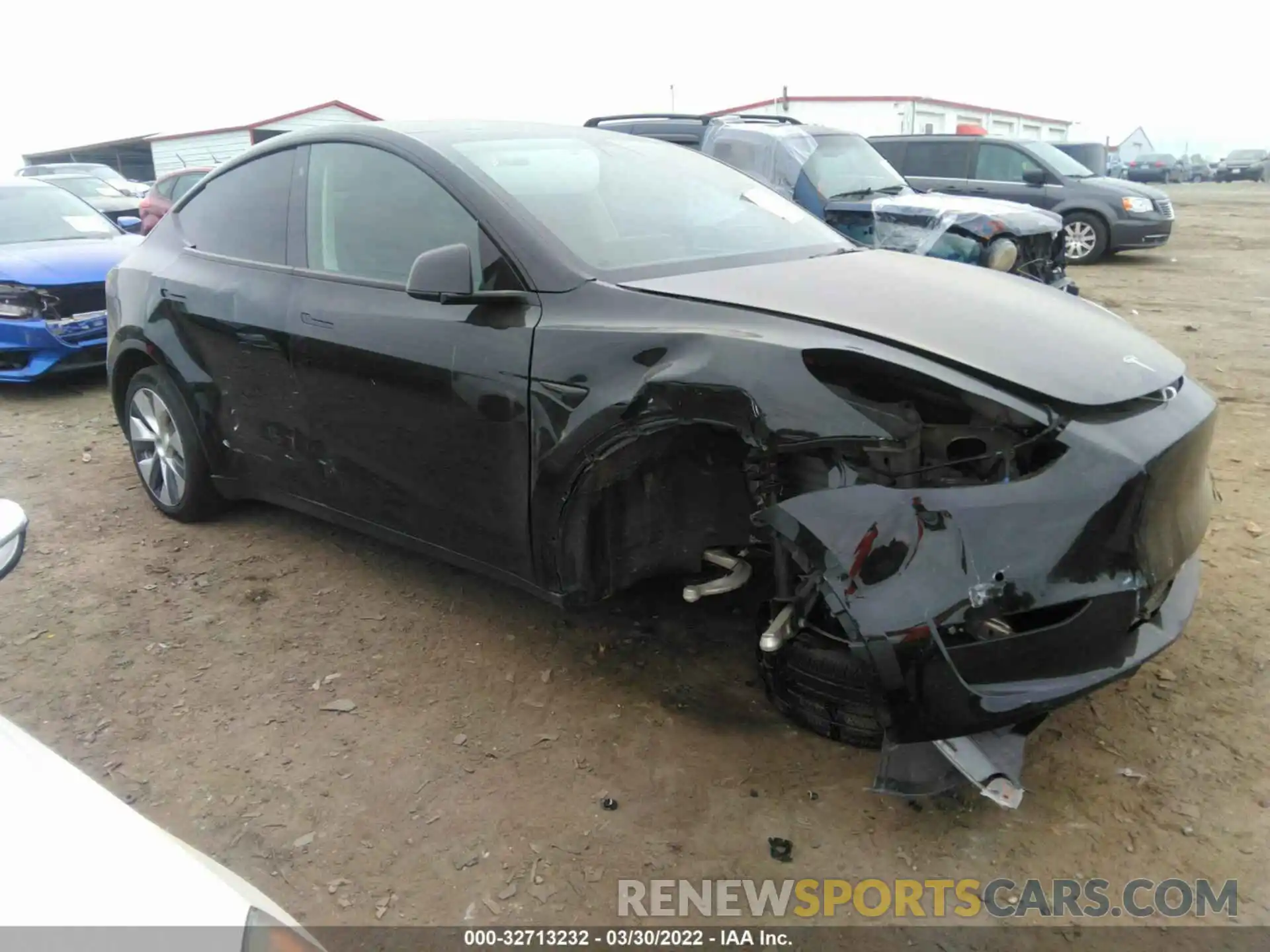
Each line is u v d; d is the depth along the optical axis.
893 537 2.14
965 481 2.20
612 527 2.75
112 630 3.49
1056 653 2.14
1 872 1.18
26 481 5.06
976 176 13.51
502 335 2.80
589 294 2.74
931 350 2.25
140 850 1.25
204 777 2.69
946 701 2.12
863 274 2.88
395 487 3.24
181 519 4.39
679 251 3.10
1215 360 6.97
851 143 8.97
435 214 3.11
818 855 2.34
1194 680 2.92
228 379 3.78
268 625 3.50
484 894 2.26
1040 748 2.66
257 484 3.89
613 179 3.39
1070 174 13.42
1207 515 2.56
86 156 43.22
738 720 2.85
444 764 2.71
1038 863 2.29
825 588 2.19
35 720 2.96
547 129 3.67
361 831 2.47
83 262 6.86
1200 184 44.72
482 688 3.07
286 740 2.84
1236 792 2.46
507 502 2.88
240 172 3.94
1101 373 2.29
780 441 2.28
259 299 3.57
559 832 2.44
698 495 2.69
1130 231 12.93
